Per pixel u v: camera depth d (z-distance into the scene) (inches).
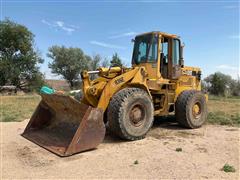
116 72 253.6
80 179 152.6
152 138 246.5
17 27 1518.2
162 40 286.7
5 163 179.9
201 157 189.0
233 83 1235.2
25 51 1544.0
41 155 193.9
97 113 203.0
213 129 292.5
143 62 275.4
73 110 216.8
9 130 283.6
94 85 240.4
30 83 1578.5
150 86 266.5
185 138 247.3
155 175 157.0
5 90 1509.6
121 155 193.9
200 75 342.3
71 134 218.5
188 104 288.2
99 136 204.7
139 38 291.3
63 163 177.9
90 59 1962.4
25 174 160.6
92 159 185.5
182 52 307.3
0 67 1443.2
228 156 191.6
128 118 229.9
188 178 152.6
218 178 152.5
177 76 299.9
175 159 184.5
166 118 355.3
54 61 1921.8
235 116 378.3
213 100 761.6
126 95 227.3
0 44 1509.6
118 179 151.9
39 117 250.4
